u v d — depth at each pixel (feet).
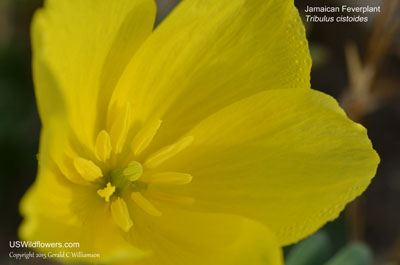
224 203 0.30
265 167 0.30
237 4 0.30
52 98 0.25
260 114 0.30
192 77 0.30
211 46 0.30
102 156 0.30
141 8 0.29
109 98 0.30
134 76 0.30
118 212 0.30
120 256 0.26
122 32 0.29
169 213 0.30
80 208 0.30
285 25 0.30
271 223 0.30
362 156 0.30
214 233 0.29
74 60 0.28
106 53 0.29
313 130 0.30
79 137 0.30
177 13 0.29
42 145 0.26
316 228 0.29
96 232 0.29
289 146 0.30
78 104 0.29
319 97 0.30
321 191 0.30
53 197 0.28
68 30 0.27
